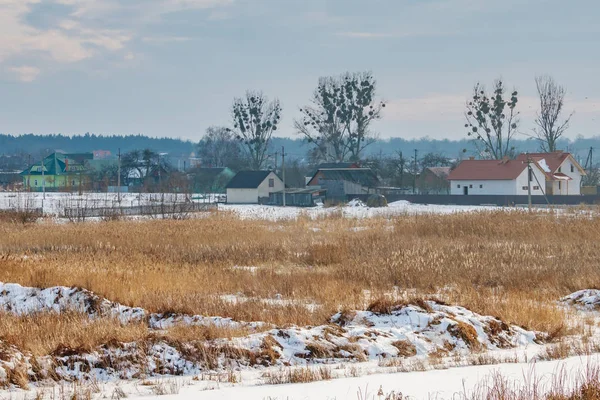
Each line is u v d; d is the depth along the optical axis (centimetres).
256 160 18450
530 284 3375
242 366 1895
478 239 5288
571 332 2414
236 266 4209
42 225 6669
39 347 1994
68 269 3562
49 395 1622
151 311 2655
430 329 2227
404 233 5719
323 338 2067
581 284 3284
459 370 1803
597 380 1516
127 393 1625
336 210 9562
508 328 2306
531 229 5597
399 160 17012
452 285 3375
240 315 2533
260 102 18375
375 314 2398
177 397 1534
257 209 10675
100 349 1927
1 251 4738
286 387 1614
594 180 16400
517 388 1520
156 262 4028
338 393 1536
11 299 2897
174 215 8306
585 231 5447
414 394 1516
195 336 2092
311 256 4438
